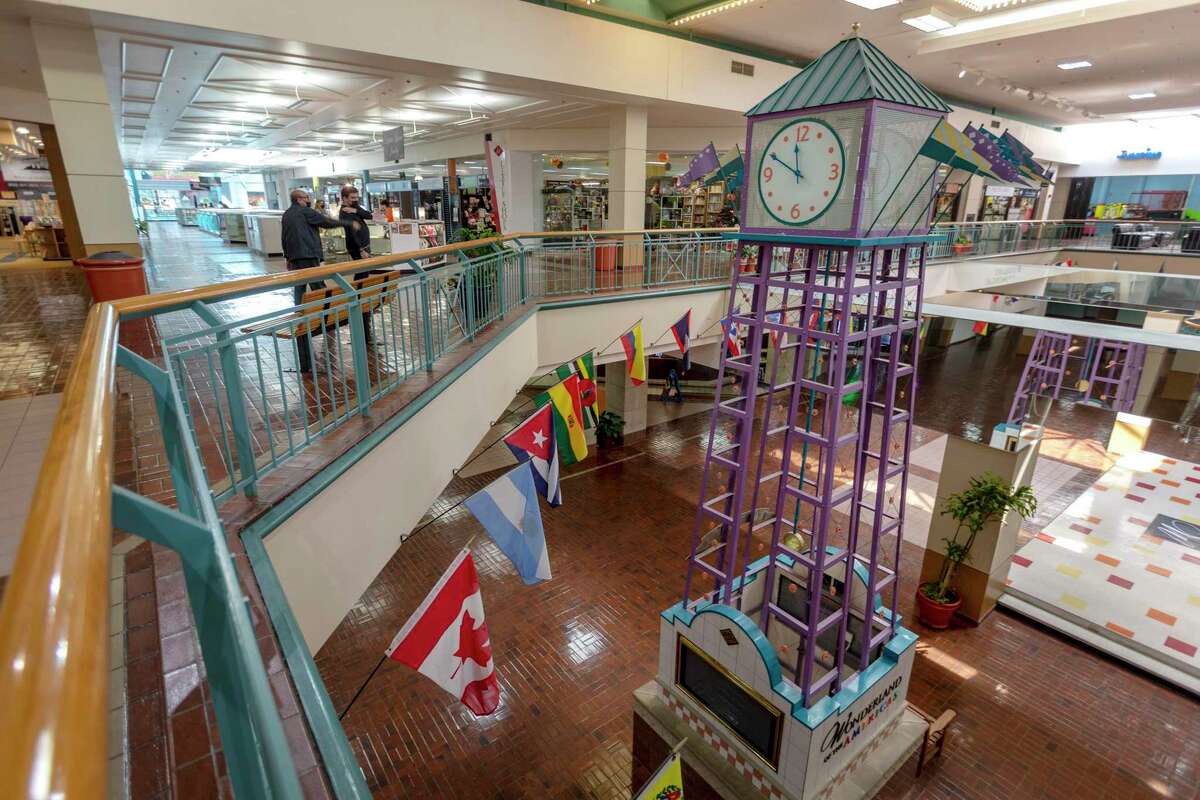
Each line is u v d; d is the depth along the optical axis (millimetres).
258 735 621
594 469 10594
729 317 3758
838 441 3527
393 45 5941
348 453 2775
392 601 7230
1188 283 9266
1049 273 11320
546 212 15383
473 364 4375
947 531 6645
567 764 5184
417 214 19500
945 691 5719
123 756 1471
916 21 8195
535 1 6898
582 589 7379
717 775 4348
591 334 7430
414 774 5105
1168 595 6703
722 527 4961
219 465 2742
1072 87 12203
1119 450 9195
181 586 2008
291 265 5082
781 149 3254
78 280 7711
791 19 8211
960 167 3189
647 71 8141
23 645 350
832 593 4789
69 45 5043
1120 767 4977
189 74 7402
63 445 664
